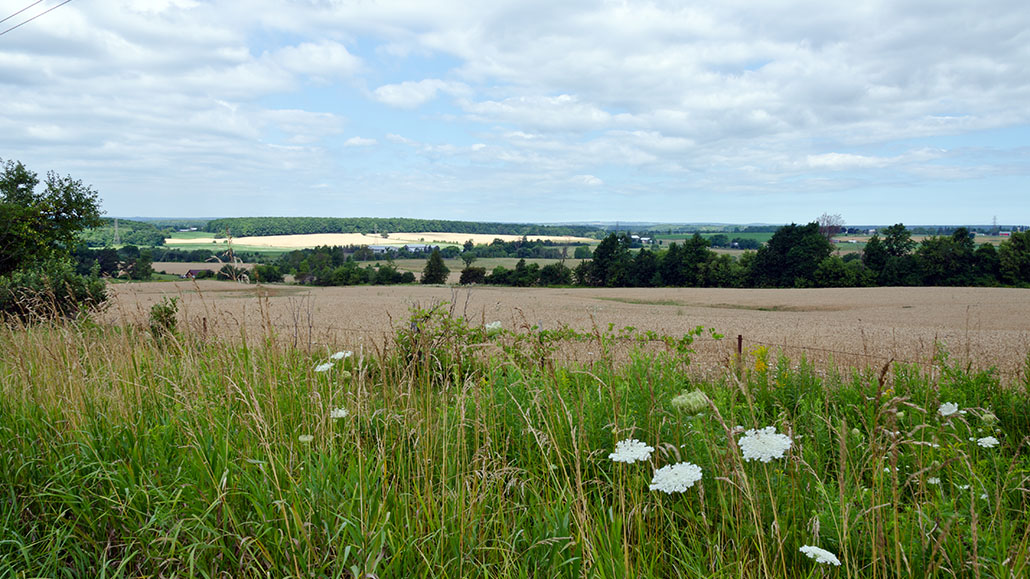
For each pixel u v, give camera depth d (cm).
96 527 297
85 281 1436
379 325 1822
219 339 556
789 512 281
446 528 272
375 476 306
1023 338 2406
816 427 387
